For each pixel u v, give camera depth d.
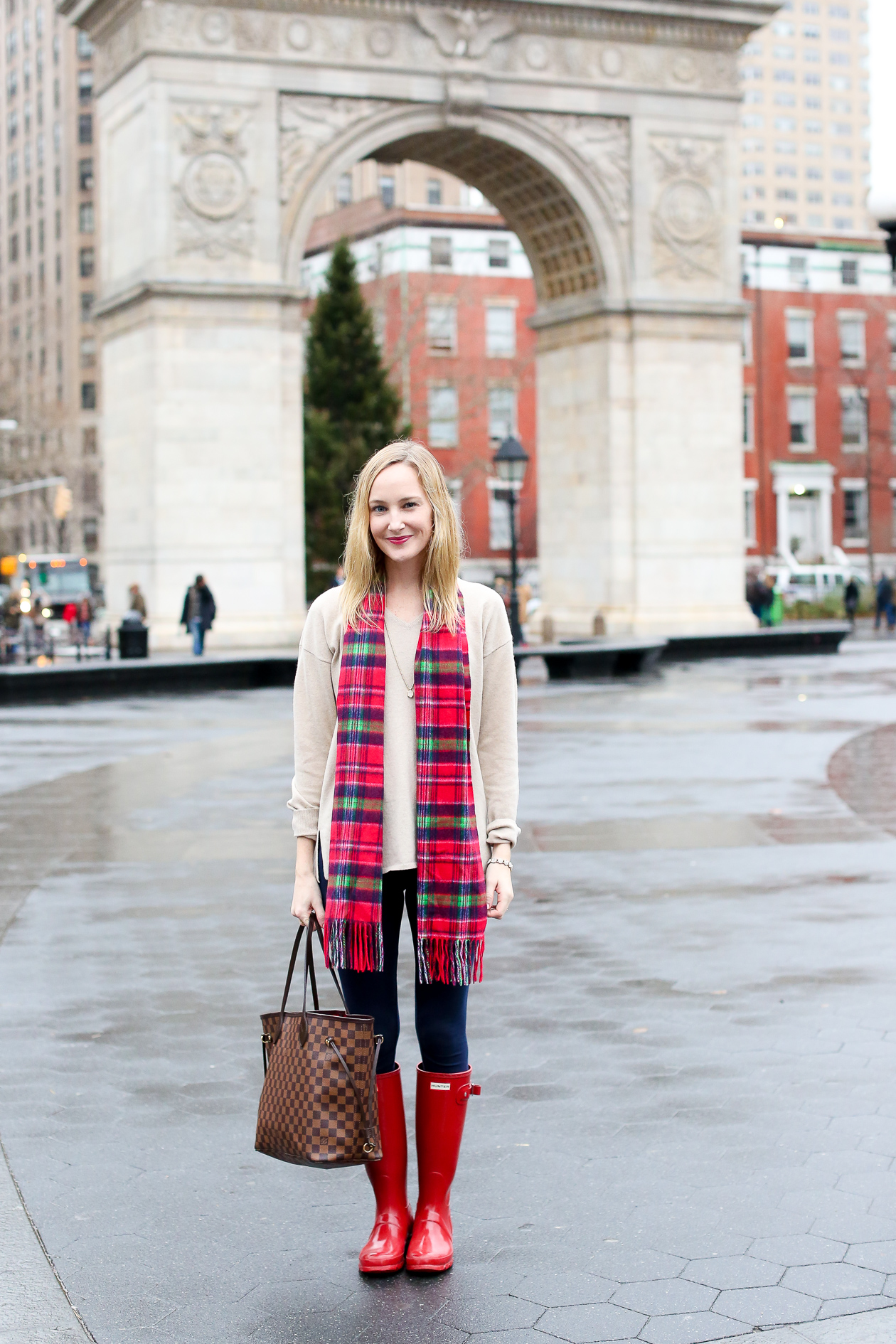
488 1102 5.88
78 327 107.06
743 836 11.55
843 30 160.25
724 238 38.44
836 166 161.12
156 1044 6.64
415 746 4.45
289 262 34.94
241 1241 4.73
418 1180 4.81
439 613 4.44
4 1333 4.08
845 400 70.50
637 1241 4.65
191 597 32.25
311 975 4.53
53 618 66.19
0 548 97.81
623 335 37.81
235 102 34.28
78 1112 5.83
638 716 21.42
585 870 10.38
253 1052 6.54
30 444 79.31
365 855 4.36
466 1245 4.66
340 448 51.28
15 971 7.83
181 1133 5.63
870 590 60.69
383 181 103.00
